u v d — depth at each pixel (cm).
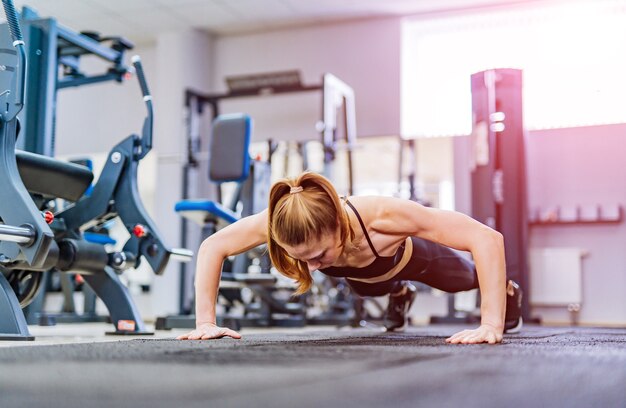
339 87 643
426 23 753
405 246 229
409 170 646
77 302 830
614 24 678
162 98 782
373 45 760
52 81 346
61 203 468
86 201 323
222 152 451
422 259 239
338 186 948
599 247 650
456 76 738
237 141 450
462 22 739
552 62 692
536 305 659
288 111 782
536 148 672
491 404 83
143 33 795
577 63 681
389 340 213
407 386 94
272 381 99
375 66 756
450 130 736
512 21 716
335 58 773
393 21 755
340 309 596
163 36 791
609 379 107
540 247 664
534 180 669
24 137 335
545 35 700
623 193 648
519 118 549
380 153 820
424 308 708
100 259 311
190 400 83
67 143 848
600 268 648
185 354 144
